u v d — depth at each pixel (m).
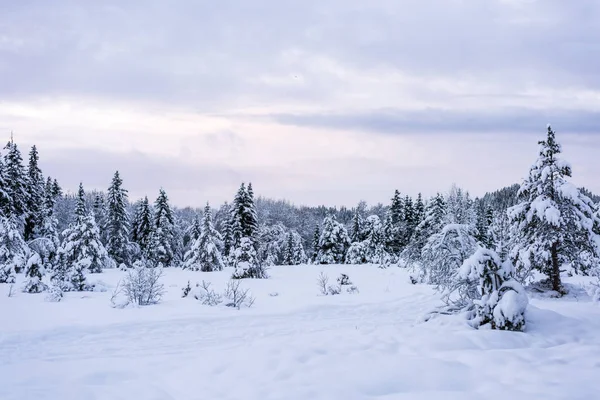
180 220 71.19
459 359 6.99
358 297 17.02
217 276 29.19
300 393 5.61
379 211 86.12
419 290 19.05
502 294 9.70
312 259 69.50
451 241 12.81
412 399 5.26
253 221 45.66
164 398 5.79
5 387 6.22
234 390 5.93
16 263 23.78
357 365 6.61
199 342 9.71
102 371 7.05
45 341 9.77
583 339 8.67
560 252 18.08
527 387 5.62
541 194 18.23
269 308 14.65
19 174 38.44
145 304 15.11
